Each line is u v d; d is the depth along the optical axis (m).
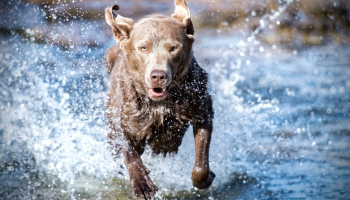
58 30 20.14
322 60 18.88
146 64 7.42
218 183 8.95
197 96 7.86
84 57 15.84
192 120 7.95
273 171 9.32
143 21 7.75
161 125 7.92
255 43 21.69
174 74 7.50
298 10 23.53
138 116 7.87
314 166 9.46
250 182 8.91
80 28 20.94
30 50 16.19
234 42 21.64
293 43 21.91
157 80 7.19
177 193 8.62
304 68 17.53
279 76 16.28
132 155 7.89
